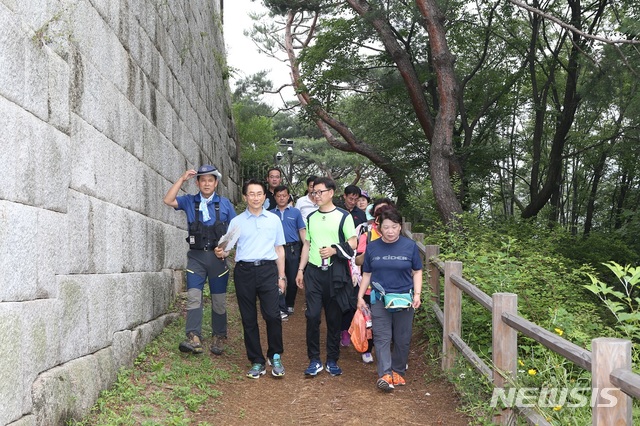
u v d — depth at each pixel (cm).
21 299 392
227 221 716
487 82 1986
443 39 1312
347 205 955
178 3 1074
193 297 696
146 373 618
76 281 492
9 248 377
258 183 671
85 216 524
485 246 959
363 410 586
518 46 2008
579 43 1714
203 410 564
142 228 724
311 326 693
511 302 507
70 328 475
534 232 1480
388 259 630
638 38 1259
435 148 1332
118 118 644
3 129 375
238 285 675
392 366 660
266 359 773
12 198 385
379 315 644
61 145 470
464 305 748
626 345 328
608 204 2850
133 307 658
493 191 2297
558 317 659
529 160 2538
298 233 962
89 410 492
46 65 447
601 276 1423
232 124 2277
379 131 2061
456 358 666
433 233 1314
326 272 682
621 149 2084
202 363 684
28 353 398
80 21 536
